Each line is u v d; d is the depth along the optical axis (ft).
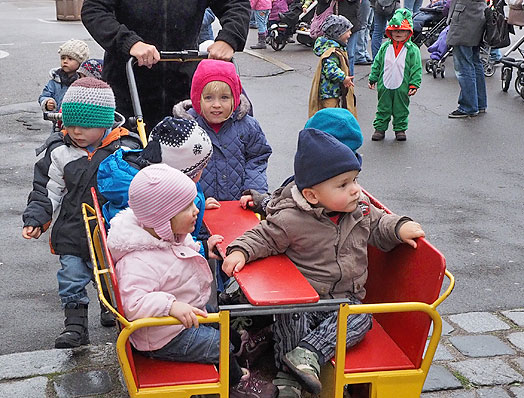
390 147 29.43
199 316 9.41
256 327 12.34
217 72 13.58
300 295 9.48
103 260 11.77
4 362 13.83
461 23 32.27
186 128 11.44
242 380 10.96
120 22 15.75
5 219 21.35
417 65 29.55
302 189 10.72
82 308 13.83
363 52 46.14
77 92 13.00
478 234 20.56
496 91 38.78
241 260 10.37
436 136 30.96
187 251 10.14
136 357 10.36
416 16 47.24
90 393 12.95
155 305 9.33
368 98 37.78
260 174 14.42
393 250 11.54
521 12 36.40
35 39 54.29
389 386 10.31
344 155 10.38
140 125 14.07
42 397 12.84
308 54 49.49
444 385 13.34
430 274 10.37
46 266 18.47
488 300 16.74
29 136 30.25
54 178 13.56
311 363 10.14
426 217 21.80
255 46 51.93
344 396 11.55
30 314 15.98
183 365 10.19
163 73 15.90
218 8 16.02
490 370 13.85
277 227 10.82
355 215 11.11
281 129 31.48
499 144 29.81
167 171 9.82
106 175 11.54
